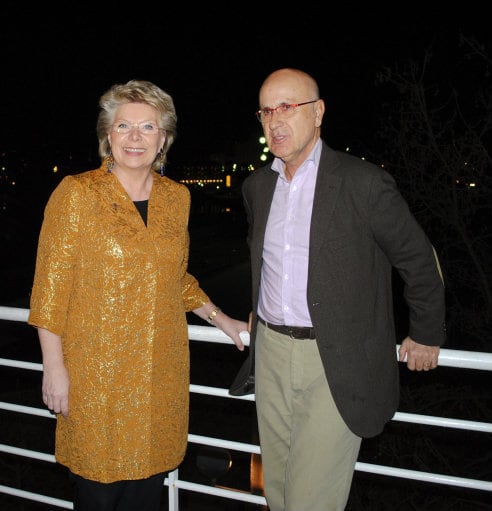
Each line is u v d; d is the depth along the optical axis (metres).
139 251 1.74
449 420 1.78
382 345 1.76
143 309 1.76
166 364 1.85
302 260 1.78
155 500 1.97
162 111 1.80
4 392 7.75
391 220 1.64
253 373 2.06
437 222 6.02
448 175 5.85
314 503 1.84
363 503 4.76
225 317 2.11
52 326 1.67
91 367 1.73
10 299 13.97
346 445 1.83
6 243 18.45
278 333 1.87
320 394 1.81
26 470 5.47
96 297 1.72
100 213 1.71
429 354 1.75
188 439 2.14
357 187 1.68
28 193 19.56
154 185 1.87
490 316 5.58
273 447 2.01
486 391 5.09
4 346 9.94
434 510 4.68
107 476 1.77
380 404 1.77
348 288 1.69
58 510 4.84
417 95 5.69
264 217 1.90
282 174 1.88
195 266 19.09
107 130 1.79
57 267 1.67
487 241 5.99
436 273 1.69
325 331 1.72
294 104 1.79
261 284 1.96
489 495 4.57
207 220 33.28
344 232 1.69
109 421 1.76
